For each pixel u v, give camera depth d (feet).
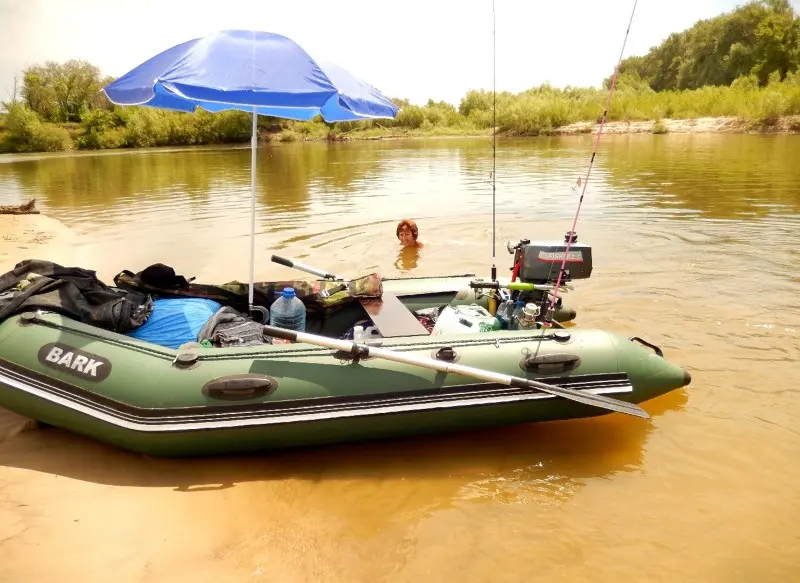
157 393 10.97
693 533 9.95
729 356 16.01
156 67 11.93
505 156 72.28
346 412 11.19
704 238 27.66
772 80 118.52
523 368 12.05
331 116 13.92
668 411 13.65
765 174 46.88
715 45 160.25
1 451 11.69
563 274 13.66
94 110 128.06
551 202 38.04
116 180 57.36
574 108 119.24
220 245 28.58
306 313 14.92
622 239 27.96
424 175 55.98
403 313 13.93
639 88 163.12
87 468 11.24
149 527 9.73
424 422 11.66
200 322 13.19
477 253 26.61
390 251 27.02
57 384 11.41
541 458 12.05
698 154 63.26
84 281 13.39
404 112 150.41
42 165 77.77
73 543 9.29
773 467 11.64
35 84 135.03
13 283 13.08
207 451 11.38
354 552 9.41
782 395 14.12
